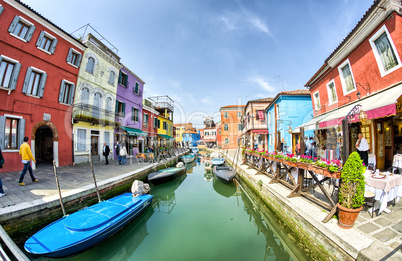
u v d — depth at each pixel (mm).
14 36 8375
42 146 12281
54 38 10117
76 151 11289
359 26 6254
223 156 24688
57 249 3518
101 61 13672
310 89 11391
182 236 5129
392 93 5070
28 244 3629
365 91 6648
